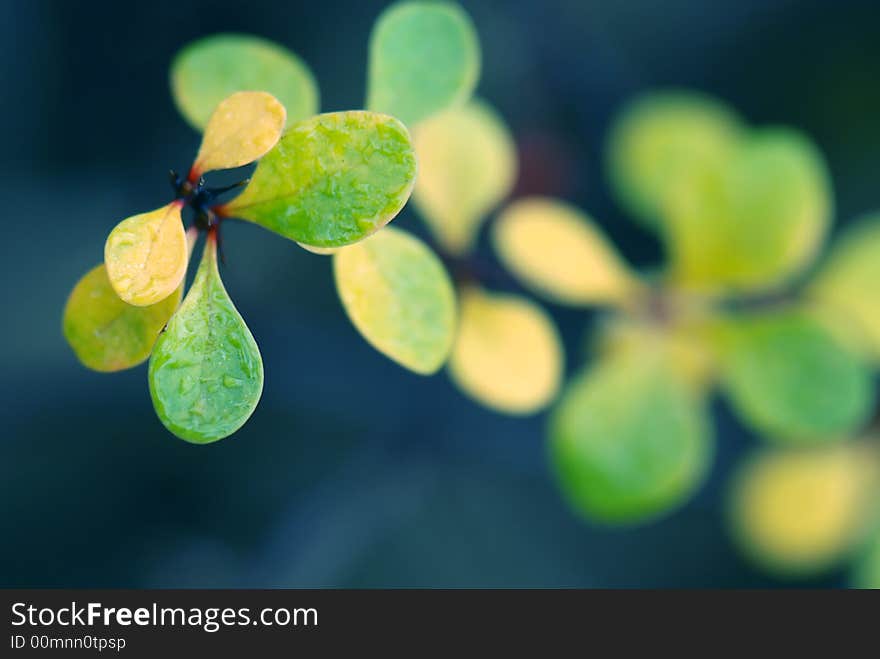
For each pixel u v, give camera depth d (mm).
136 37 472
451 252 295
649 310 309
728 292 312
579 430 302
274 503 522
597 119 514
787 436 309
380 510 479
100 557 501
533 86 512
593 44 520
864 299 341
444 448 510
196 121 252
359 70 498
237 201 236
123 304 237
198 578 447
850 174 553
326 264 513
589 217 514
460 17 251
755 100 567
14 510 497
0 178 474
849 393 308
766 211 305
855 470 426
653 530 567
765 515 432
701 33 575
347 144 235
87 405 499
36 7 462
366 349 516
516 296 311
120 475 514
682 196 307
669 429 302
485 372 284
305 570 445
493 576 548
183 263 232
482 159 294
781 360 311
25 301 478
